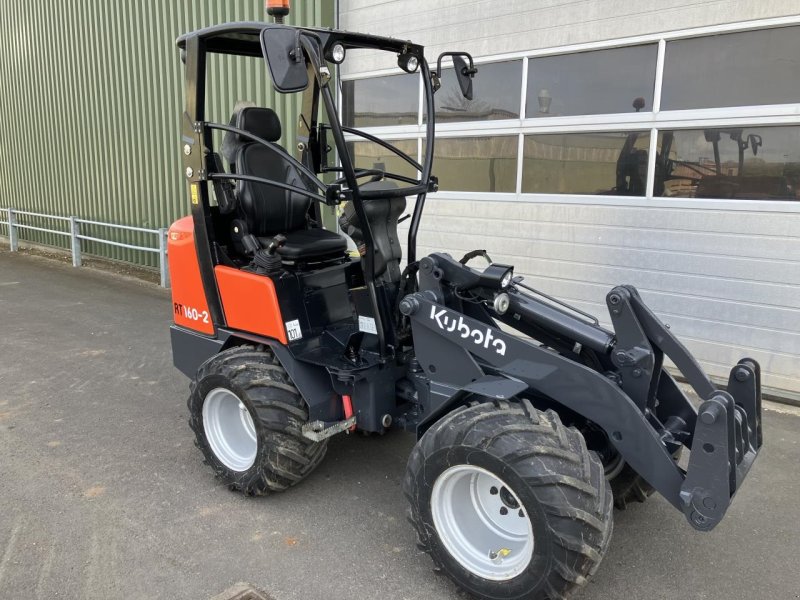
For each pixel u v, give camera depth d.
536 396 2.98
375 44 3.07
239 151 3.58
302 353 3.16
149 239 9.64
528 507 2.28
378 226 3.08
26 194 12.01
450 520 2.59
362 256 3.12
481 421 2.44
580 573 2.25
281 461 3.14
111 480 3.51
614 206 5.31
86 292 8.28
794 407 4.64
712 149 4.82
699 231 4.95
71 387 4.92
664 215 5.08
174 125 8.81
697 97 4.85
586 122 5.37
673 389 2.88
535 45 5.55
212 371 3.29
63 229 11.30
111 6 9.32
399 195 3.08
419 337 2.90
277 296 3.17
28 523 3.08
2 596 2.57
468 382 2.80
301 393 3.13
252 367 3.19
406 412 3.30
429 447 2.54
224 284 3.40
